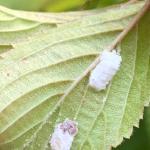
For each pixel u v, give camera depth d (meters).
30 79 0.06
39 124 0.06
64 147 0.06
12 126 0.06
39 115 0.06
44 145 0.06
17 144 0.06
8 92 0.06
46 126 0.06
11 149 0.06
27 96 0.06
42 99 0.06
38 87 0.06
